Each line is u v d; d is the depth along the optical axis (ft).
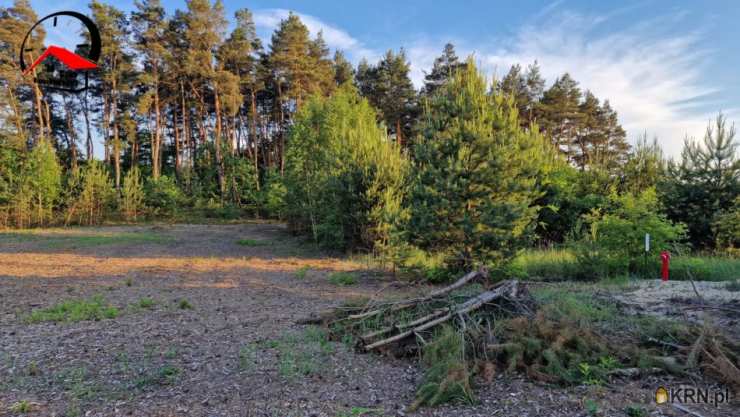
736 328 17.16
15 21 103.19
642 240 32.89
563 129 135.95
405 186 47.55
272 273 40.01
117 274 38.40
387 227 42.16
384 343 16.48
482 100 32.27
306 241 68.64
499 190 30.63
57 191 101.71
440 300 20.51
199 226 98.63
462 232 30.60
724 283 27.35
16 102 115.65
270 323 21.45
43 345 17.61
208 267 43.83
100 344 17.79
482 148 30.63
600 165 58.70
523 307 18.35
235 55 122.52
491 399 12.44
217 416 11.46
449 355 14.26
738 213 40.98
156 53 117.19
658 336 16.01
